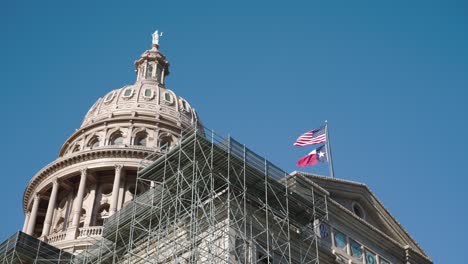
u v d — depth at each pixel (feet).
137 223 162.50
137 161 272.72
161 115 302.66
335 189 179.22
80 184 266.98
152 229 160.04
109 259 176.14
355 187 185.47
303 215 159.94
